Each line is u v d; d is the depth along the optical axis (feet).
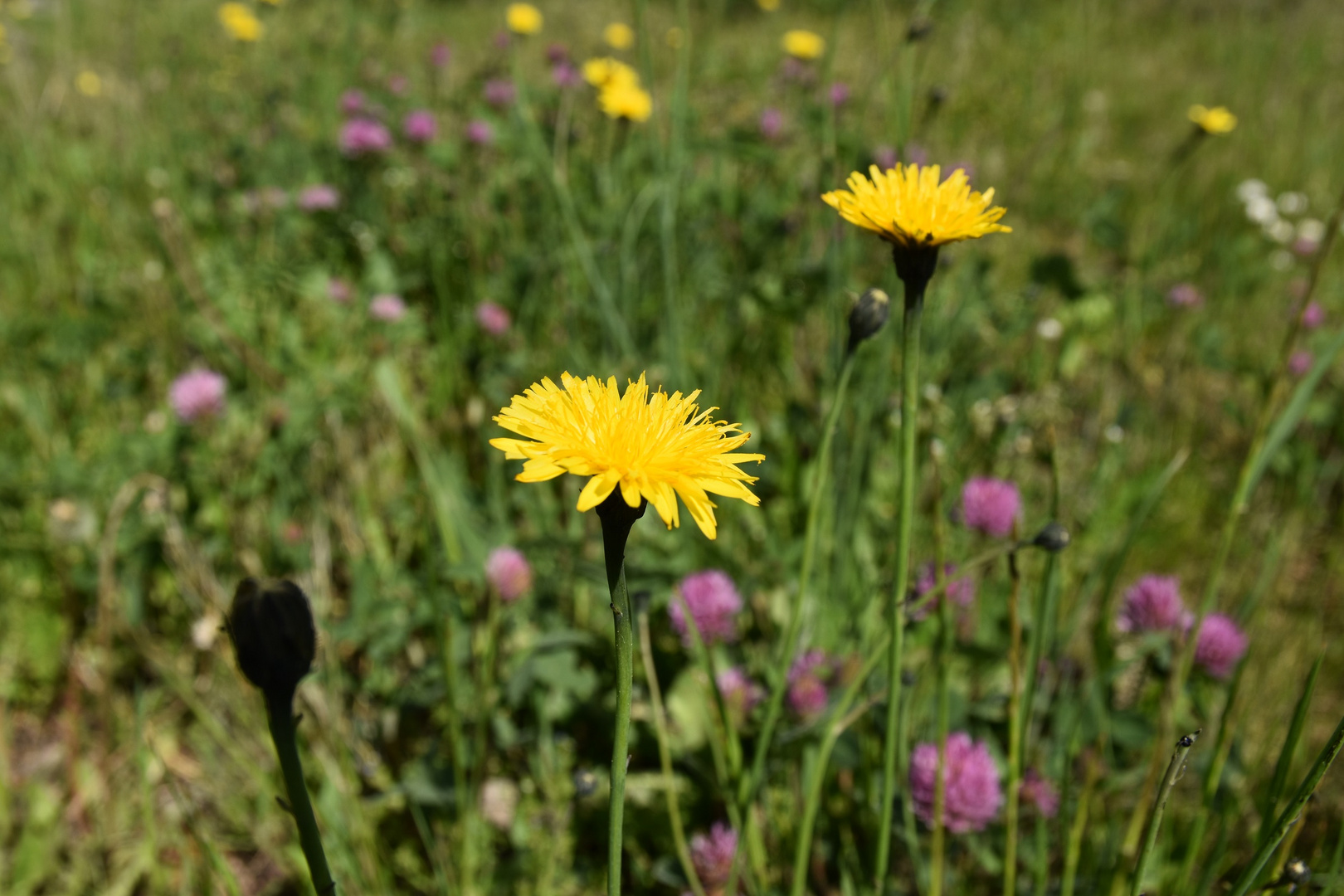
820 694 1.27
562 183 1.82
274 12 4.02
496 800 1.39
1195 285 2.79
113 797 1.43
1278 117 4.37
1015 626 0.97
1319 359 1.05
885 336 1.46
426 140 2.87
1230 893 0.87
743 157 2.24
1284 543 1.77
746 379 2.10
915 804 1.18
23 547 1.69
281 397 1.77
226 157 3.13
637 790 1.33
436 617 1.27
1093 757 1.12
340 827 1.26
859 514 1.54
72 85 3.56
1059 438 1.93
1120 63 5.11
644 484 0.71
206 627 1.38
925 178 0.91
